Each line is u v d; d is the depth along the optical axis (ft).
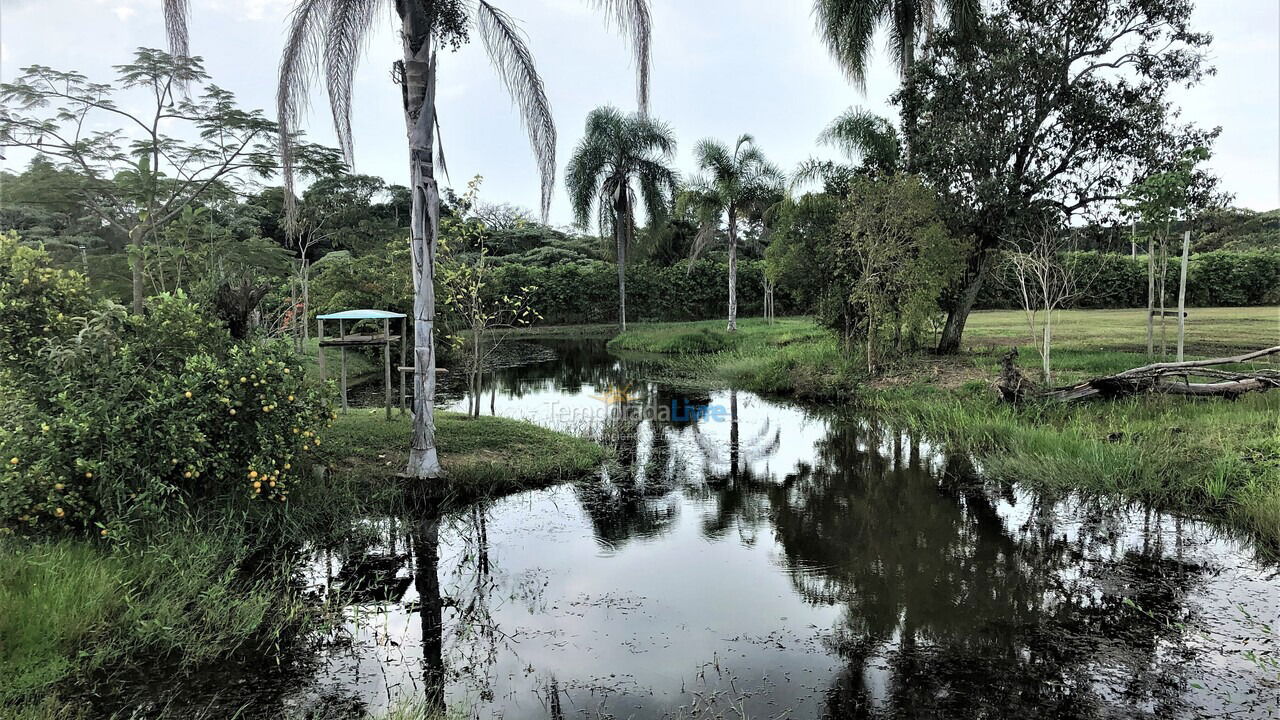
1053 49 39.09
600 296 109.91
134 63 44.55
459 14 20.75
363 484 20.49
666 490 22.52
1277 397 24.93
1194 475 19.22
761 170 73.72
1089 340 49.32
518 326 104.32
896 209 39.27
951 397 33.06
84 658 11.40
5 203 47.88
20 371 15.90
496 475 22.12
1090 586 14.23
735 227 76.79
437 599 14.39
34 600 11.94
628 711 10.27
